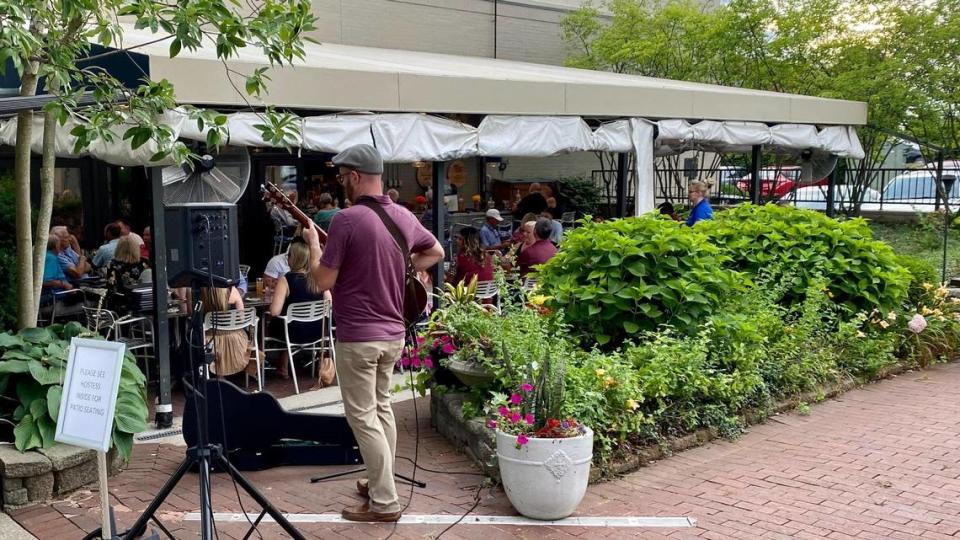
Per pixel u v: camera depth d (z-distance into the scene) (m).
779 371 6.91
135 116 5.18
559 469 4.43
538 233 8.83
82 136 5.07
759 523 4.54
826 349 7.51
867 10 15.74
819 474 5.31
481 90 8.40
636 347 6.30
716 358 6.39
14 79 6.20
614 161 20.16
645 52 17.78
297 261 7.34
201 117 5.47
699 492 5.01
